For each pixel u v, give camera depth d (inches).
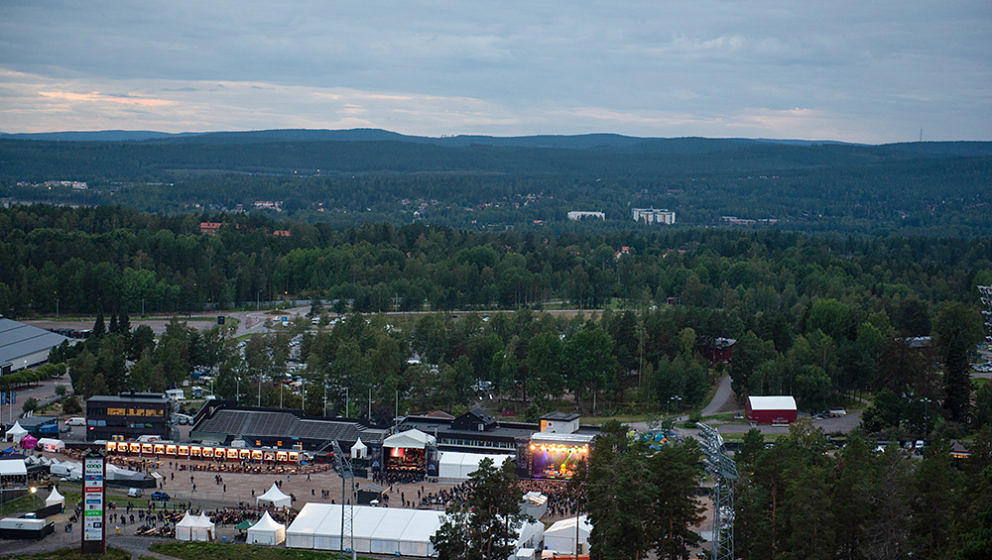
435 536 7573.8
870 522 7091.5
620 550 7165.4
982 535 5275.6
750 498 7347.4
